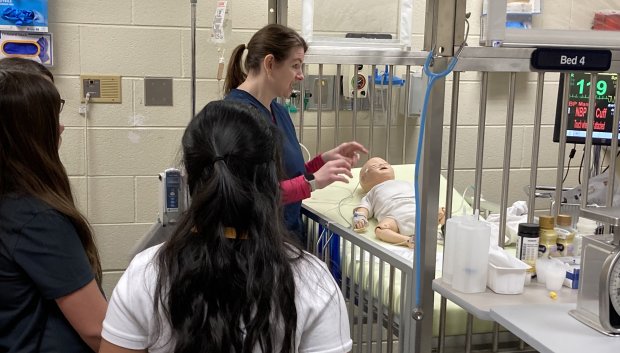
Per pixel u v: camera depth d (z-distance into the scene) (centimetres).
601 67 150
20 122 122
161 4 281
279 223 90
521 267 136
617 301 112
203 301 84
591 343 108
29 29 263
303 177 196
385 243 230
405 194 246
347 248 200
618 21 148
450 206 157
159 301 85
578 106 254
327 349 89
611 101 244
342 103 297
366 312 193
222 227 86
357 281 192
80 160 283
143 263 90
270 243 87
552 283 139
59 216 123
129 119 286
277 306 85
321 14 261
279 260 87
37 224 120
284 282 86
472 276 137
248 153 87
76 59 276
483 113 156
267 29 209
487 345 188
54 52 273
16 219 120
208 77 292
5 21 260
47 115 127
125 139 287
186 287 84
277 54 206
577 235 161
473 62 148
